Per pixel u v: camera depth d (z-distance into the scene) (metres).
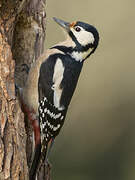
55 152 14.88
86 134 15.19
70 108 15.23
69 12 15.34
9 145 8.44
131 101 15.41
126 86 15.43
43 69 9.38
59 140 14.96
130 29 15.46
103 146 15.27
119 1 15.50
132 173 15.28
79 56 9.75
